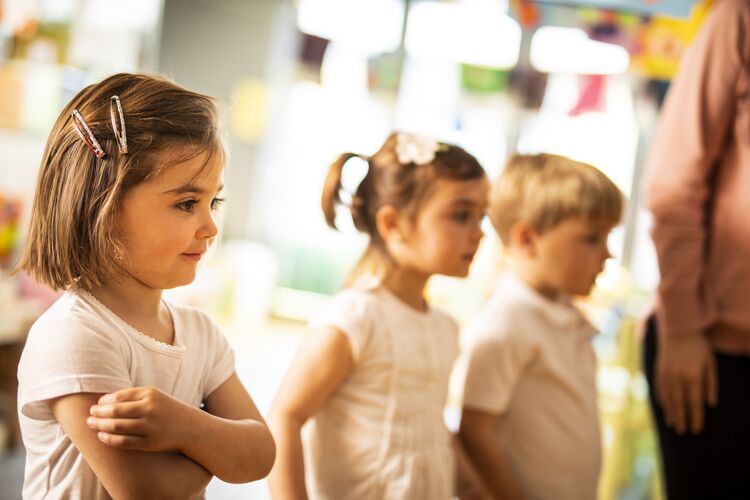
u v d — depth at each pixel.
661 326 1.67
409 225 1.45
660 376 1.67
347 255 6.66
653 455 2.99
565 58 5.50
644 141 5.46
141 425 0.84
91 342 0.89
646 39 4.69
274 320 6.44
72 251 0.92
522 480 1.63
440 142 1.50
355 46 6.23
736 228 1.62
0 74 3.17
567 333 1.69
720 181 1.66
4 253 2.99
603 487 2.99
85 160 0.91
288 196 6.75
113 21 3.64
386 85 6.14
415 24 6.04
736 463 1.62
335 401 1.38
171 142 0.92
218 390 1.06
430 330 1.48
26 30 3.25
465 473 1.67
